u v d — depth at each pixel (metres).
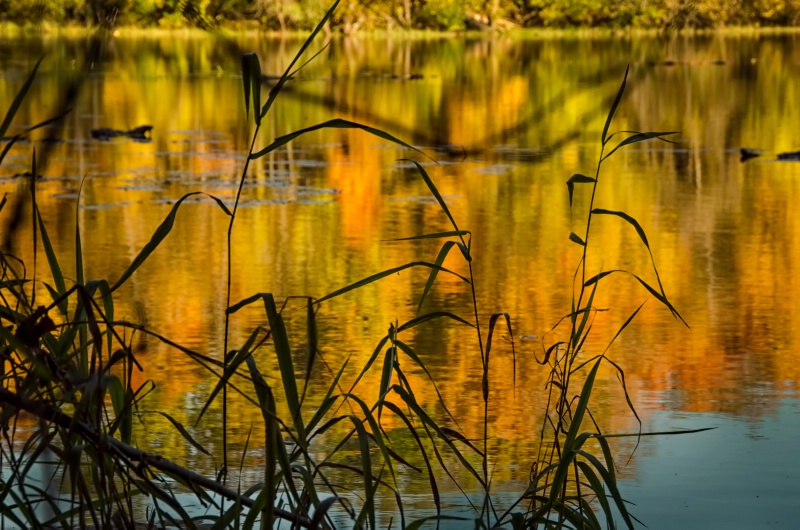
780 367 9.34
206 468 6.76
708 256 14.30
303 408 8.19
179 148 27.61
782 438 7.54
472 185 21.28
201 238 15.71
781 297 11.98
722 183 21.39
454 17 62.00
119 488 6.08
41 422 3.96
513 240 15.52
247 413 7.99
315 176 22.78
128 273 4.22
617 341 10.21
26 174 3.92
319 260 14.16
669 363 9.48
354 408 8.16
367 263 13.97
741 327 10.71
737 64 60.25
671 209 18.27
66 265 13.63
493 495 6.43
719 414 8.10
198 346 9.87
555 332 10.52
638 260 14.06
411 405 4.75
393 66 56.25
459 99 38.41
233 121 34.78
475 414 8.05
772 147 27.41
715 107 38.06
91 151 26.61
